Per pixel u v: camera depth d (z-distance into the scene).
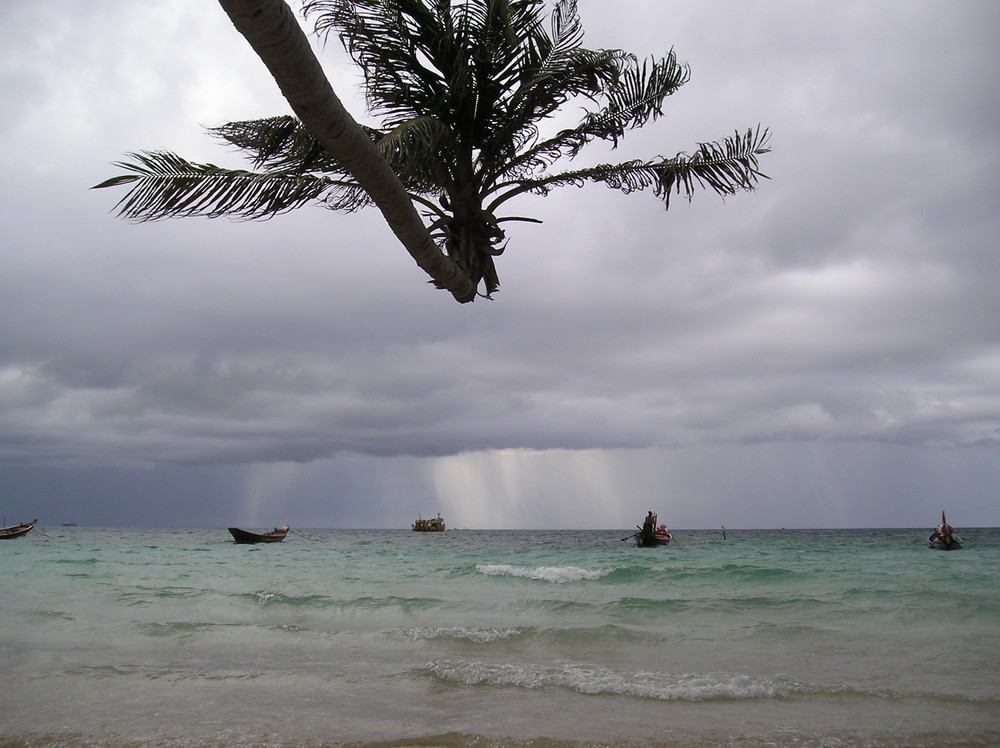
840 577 17.67
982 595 12.98
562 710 5.60
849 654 7.99
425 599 12.34
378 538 81.56
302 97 2.56
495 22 5.27
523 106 5.67
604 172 5.94
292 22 2.30
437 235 5.23
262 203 4.48
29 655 7.80
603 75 5.85
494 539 76.50
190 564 23.05
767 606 11.76
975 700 5.85
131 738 4.86
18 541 47.78
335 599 12.46
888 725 5.16
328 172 4.86
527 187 5.79
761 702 5.84
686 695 6.04
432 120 4.68
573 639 8.74
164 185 4.27
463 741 4.76
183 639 8.80
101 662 7.47
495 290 5.33
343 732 4.99
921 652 8.07
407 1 5.17
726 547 43.12
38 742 4.78
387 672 6.98
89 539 56.84
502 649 8.31
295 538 79.50
